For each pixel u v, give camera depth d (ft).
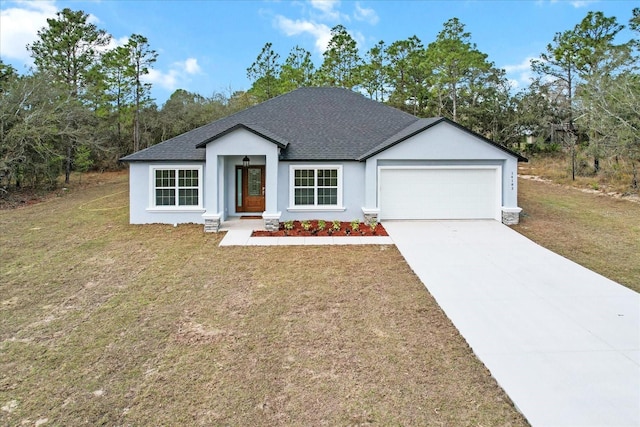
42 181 98.22
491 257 41.47
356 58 145.59
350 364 20.90
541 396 17.90
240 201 63.82
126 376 19.90
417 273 36.40
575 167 100.83
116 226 56.70
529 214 63.16
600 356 21.49
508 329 24.94
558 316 26.89
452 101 148.46
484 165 58.39
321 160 58.80
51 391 18.67
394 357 21.58
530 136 147.13
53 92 92.27
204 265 39.09
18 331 24.98
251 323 26.05
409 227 55.26
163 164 57.62
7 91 87.66
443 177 59.16
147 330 25.07
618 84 81.71
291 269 37.86
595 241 47.42
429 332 24.61
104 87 129.90
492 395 18.17
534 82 128.57
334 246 46.19
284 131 65.00
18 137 82.17
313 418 16.66
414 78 151.23
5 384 19.24
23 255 42.50
